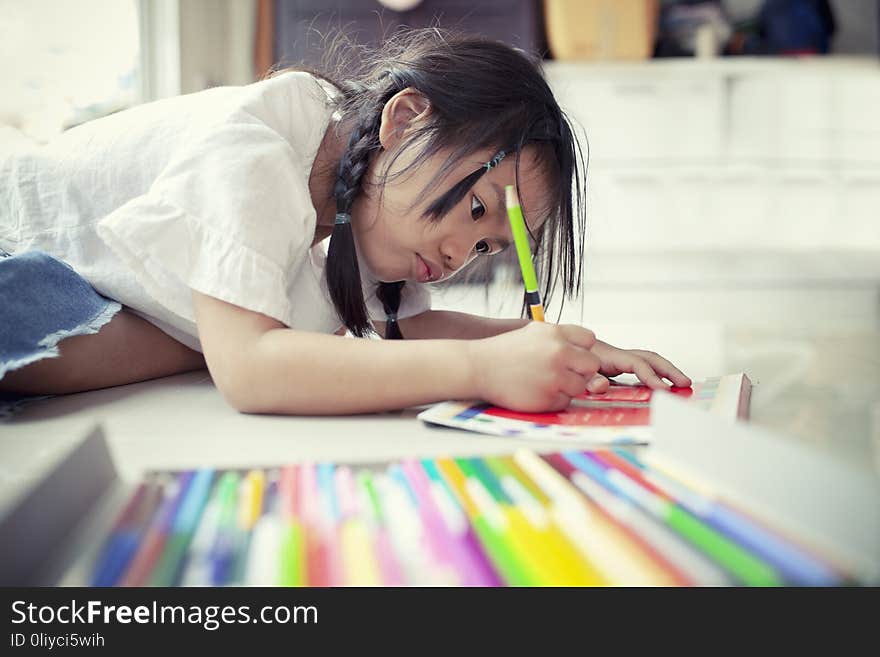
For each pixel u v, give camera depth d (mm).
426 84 852
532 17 3117
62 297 845
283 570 374
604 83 3436
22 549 379
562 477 489
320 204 930
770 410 997
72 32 2086
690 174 3529
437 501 453
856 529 343
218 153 779
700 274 2924
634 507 431
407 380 700
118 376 901
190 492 479
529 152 855
